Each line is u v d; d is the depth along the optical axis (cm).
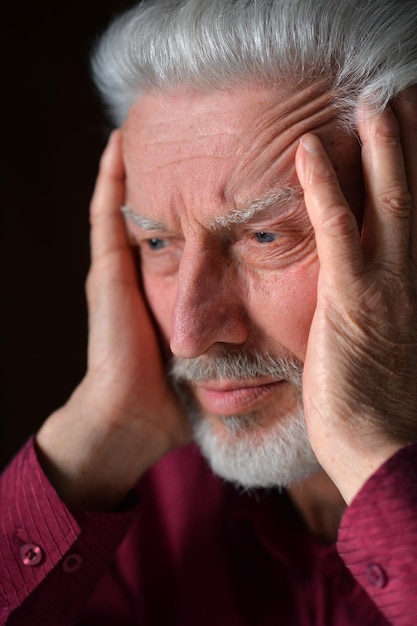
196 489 127
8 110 156
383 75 86
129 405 111
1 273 158
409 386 85
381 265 85
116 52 100
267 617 117
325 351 85
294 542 117
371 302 84
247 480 100
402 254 86
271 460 98
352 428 83
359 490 78
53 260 162
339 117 87
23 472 107
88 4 158
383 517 76
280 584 118
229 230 91
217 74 87
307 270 90
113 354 112
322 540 119
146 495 130
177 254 100
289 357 94
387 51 86
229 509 124
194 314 91
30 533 103
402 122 87
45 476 104
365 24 86
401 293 85
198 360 97
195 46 87
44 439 111
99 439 110
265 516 118
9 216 158
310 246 89
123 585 126
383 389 84
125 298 113
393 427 83
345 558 79
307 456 98
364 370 84
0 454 161
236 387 97
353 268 84
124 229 115
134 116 99
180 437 115
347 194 88
